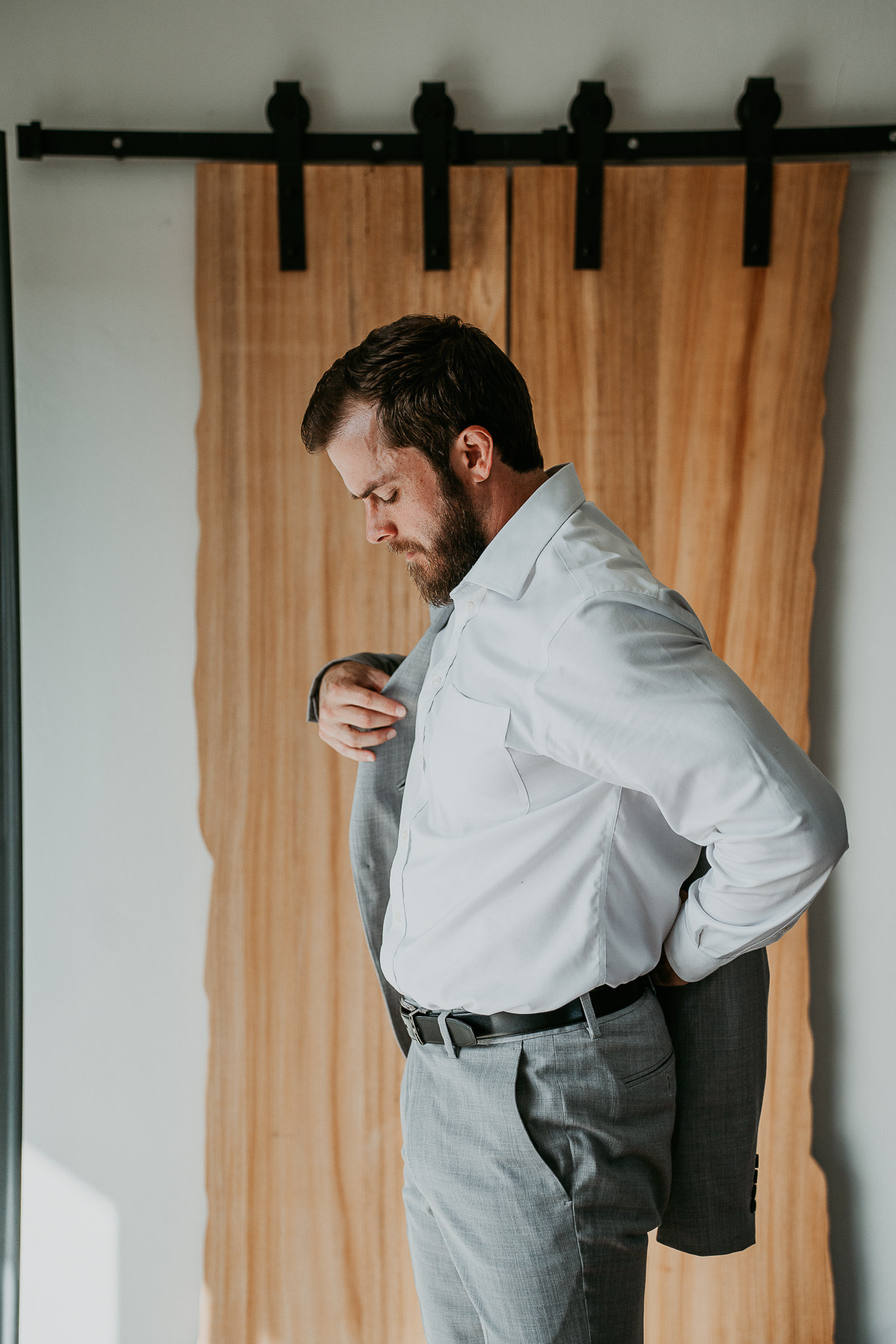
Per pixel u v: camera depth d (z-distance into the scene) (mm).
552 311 1785
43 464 1830
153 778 1856
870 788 1867
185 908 1862
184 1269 1868
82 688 1848
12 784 1517
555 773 1061
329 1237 1812
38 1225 1860
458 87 1804
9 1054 1506
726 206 1780
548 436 1796
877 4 1803
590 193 1767
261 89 1801
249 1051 1811
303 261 1769
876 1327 1869
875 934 1869
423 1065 1194
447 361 1107
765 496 1802
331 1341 1811
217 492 1789
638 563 1082
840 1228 1871
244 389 1780
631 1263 1101
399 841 1236
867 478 1853
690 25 1804
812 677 1867
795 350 1790
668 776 925
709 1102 1218
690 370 1795
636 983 1146
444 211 1761
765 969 1260
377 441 1128
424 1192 1172
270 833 1809
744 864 943
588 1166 1064
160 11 1791
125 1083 1862
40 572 1838
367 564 1803
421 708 1217
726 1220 1233
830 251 1781
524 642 1025
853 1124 1873
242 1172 1809
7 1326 1505
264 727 1804
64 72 1791
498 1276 1072
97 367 1826
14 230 1808
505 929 1097
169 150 1772
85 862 1856
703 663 946
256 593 1798
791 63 1810
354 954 1812
